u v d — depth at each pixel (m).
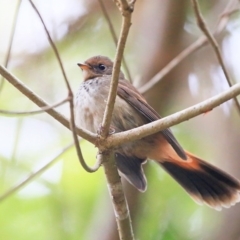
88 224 11.95
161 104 12.48
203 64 12.70
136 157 10.15
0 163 12.37
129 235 8.68
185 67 12.70
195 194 10.13
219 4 13.04
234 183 10.08
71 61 13.14
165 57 12.62
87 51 13.15
